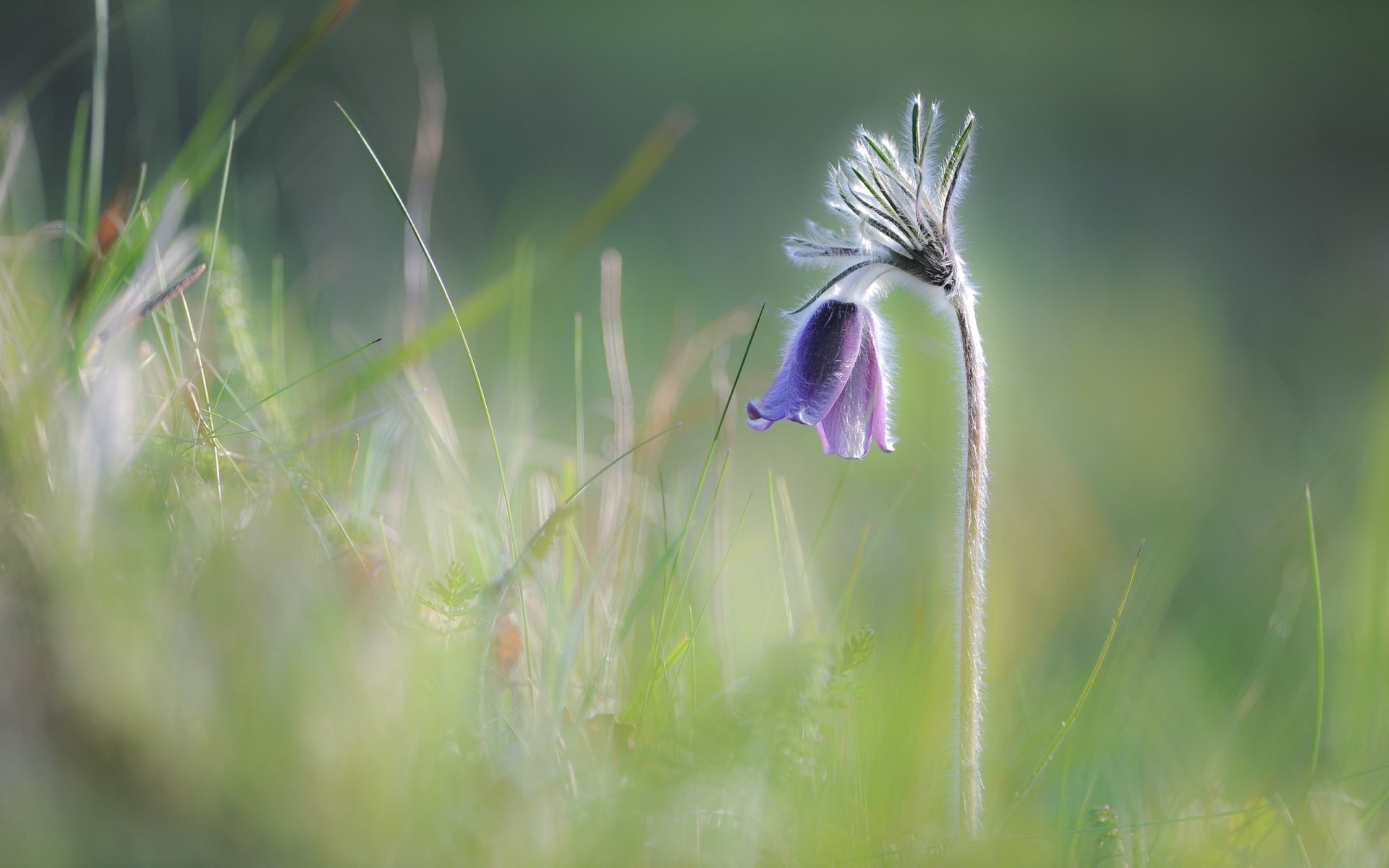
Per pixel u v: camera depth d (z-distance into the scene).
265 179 1.66
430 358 1.49
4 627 1.27
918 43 4.77
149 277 1.36
